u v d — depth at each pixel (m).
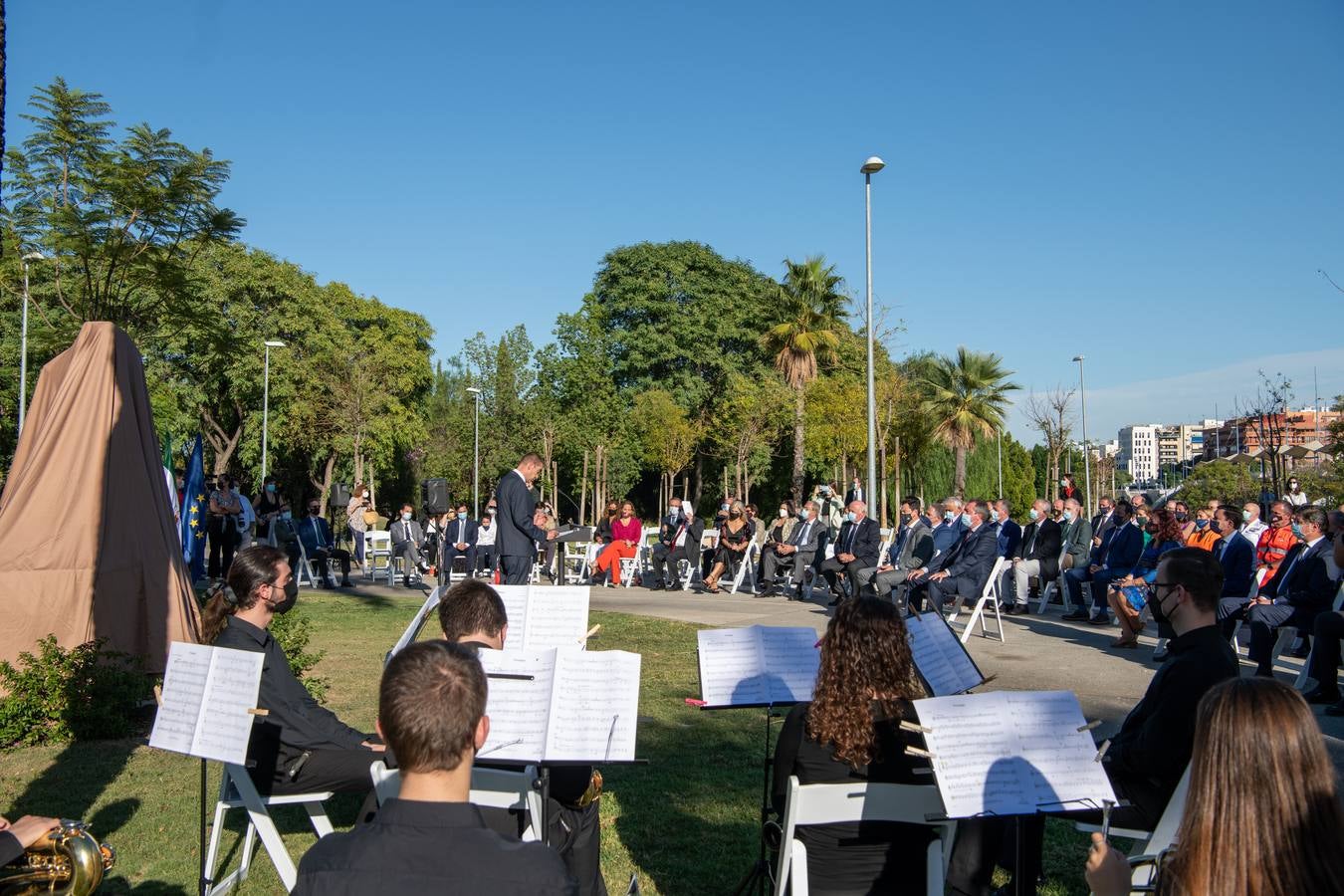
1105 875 2.29
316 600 16.12
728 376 46.66
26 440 8.36
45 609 7.93
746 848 5.12
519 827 3.81
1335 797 1.87
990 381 41.69
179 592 8.62
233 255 40.03
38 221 17.50
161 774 6.32
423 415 51.12
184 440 39.03
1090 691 8.77
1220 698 1.98
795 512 19.75
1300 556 9.52
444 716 2.17
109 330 8.60
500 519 10.57
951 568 12.39
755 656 4.53
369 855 2.11
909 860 3.40
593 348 40.06
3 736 6.88
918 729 3.21
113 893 4.50
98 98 17.38
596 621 13.38
